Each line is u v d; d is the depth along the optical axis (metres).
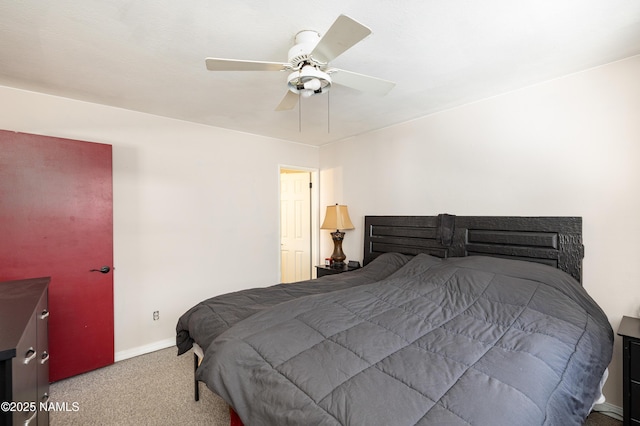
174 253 3.20
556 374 1.23
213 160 3.49
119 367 2.71
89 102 2.71
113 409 2.12
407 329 1.54
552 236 2.26
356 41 1.29
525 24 1.59
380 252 3.54
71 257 2.49
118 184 2.86
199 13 1.49
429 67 2.08
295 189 4.70
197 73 2.15
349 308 1.79
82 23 1.57
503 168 2.56
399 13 1.49
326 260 4.09
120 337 2.86
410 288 2.15
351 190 4.02
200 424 1.97
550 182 2.30
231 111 2.98
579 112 2.16
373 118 3.21
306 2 1.41
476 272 2.19
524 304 1.80
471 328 1.57
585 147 2.14
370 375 1.14
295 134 3.88
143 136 3.00
